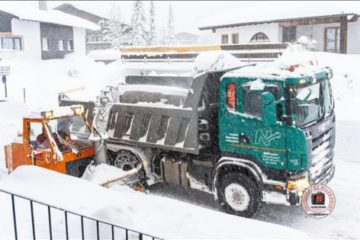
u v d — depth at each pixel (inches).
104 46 2413.9
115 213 228.5
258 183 300.5
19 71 1120.2
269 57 699.4
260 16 1000.9
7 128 594.6
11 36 1230.3
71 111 338.3
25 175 295.6
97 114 346.3
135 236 214.7
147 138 349.4
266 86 286.2
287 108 280.7
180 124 330.6
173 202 261.3
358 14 859.4
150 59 841.5
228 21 1060.5
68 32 1503.4
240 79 300.0
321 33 994.1
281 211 326.0
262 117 291.9
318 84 308.7
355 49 928.3
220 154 324.8
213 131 327.6
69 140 361.1
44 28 1363.2
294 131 280.4
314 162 295.1
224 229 227.0
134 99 373.7
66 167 333.7
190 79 394.3
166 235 219.1
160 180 365.4
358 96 621.0
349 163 434.0
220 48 754.2
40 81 1050.7
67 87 975.6
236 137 307.0
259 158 298.7
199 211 249.3
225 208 321.1
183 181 344.2
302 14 924.6
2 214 247.0
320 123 304.3
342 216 310.8
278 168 290.8
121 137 365.7
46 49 1381.6
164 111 336.5
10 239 216.2
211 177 329.4
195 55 780.0
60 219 237.0
